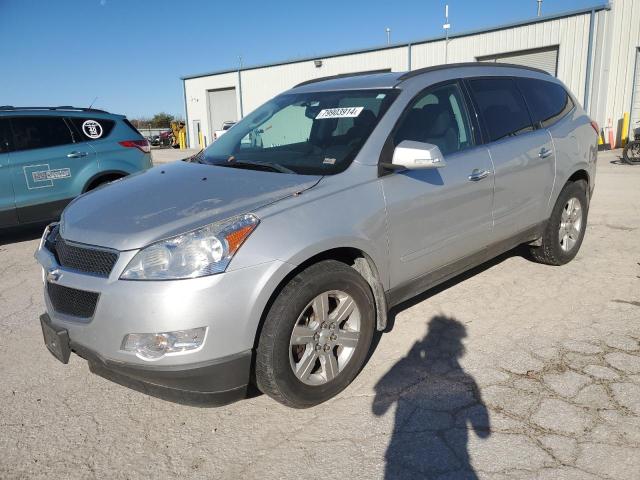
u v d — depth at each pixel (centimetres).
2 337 395
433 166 298
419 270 343
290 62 2669
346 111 354
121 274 249
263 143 374
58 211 678
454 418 272
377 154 319
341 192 295
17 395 312
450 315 396
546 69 1883
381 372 321
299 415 283
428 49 2153
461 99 388
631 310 391
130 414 291
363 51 2353
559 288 440
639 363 315
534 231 449
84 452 260
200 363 245
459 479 229
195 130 3362
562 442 248
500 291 438
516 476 228
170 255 245
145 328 241
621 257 517
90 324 254
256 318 253
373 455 247
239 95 2986
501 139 404
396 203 316
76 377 333
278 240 259
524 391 292
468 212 369
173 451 259
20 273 557
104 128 719
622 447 243
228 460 250
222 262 246
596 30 1730
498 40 1959
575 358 325
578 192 488
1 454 259
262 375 266
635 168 1214
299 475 237
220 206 271
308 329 276
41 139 663
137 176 359
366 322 303
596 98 1770
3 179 631
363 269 312
